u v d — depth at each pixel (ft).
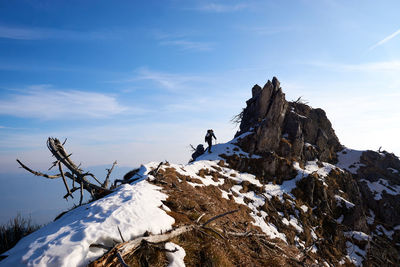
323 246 60.85
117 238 21.30
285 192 74.64
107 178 48.32
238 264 27.45
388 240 78.33
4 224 31.45
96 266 17.56
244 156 86.69
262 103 107.55
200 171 68.59
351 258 62.64
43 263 17.81
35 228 33.06
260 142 90.58
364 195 97.04
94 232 21.27
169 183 46.11
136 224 23.77
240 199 64.23
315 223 67.92
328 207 74.28
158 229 24.98
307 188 76.84
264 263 31.91
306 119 106.63
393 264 65.82
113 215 25.03
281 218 62.59
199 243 26.32
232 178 73.87
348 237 68.59
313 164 94.17
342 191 84.69
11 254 21.62
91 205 31.07
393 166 110.42
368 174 104.94
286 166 83.71
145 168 52.54
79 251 18.90
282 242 51.67
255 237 39.86
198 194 47.62
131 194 33.06
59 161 41.73
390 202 93.45
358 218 72.90
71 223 25.50
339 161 111.04
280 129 94.12
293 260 40.91
